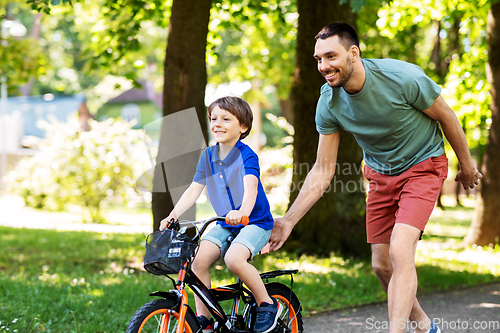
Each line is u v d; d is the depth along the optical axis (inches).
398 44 556.4
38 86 1800.0
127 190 658.8
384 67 127.0
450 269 325.1
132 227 596.7
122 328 175.0
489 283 288.2
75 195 662.5
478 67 497.4
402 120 129.8
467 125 517.3
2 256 347.3
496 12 413.1
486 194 436.8
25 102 1587.1
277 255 353.7
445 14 435.8
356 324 193.0
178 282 122.5
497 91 423.5
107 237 467.8
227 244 134.4
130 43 361.4
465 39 568.7
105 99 1926.7
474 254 398.9
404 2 434.3
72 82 1796.3
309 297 235.1
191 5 285.3
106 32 368.2
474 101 490.9
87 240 436.5
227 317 135.7
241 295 139.6
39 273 286.7
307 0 355.6
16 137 1379.2
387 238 146.0
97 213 663.1
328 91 136.9
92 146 657.0
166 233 120.1
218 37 408.5
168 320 120.7
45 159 679.1
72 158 663.8
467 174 142.3
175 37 286.8
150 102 1891.0
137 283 251.0
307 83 359.3
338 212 366.6
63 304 196.4
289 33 509.7
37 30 1422.2
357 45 124.6
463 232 605.9
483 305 228.4
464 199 1530.5
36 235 462.3
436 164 133.9
